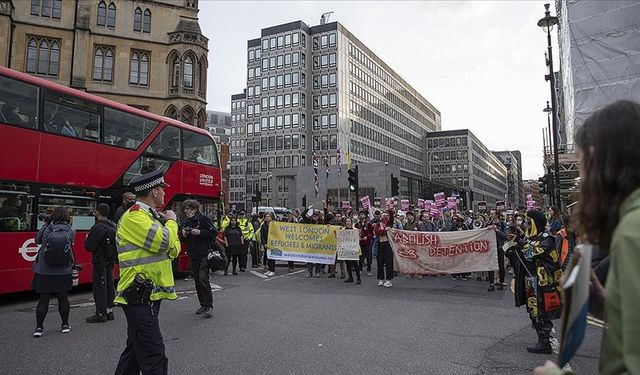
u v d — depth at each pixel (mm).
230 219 15555
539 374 1419
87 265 11000
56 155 10422
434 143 119250
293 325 7750
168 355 5988
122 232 4047
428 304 9766
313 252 14969
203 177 14664
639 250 1196
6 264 9461
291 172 65312
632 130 1381
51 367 5559
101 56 31734
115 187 11633
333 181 60219
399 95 107188
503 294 11203
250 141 88250
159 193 4379
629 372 1176
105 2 31969
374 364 5645
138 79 32656
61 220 7277
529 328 7594
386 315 8602
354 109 87000
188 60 33594
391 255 12508
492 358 5906
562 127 45531
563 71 34531
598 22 22453
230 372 5324
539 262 6078
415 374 5285
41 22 29641
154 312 4043
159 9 33500
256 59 89875
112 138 11734
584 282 1316
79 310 9234
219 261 8508
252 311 8953
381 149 95500
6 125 9570
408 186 62688
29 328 7613
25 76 10000
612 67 21938
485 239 12430
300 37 83750
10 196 9578
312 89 84562
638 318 1174
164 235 4023
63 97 10711
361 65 90938
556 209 10477
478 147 127125
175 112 32750
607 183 1390
